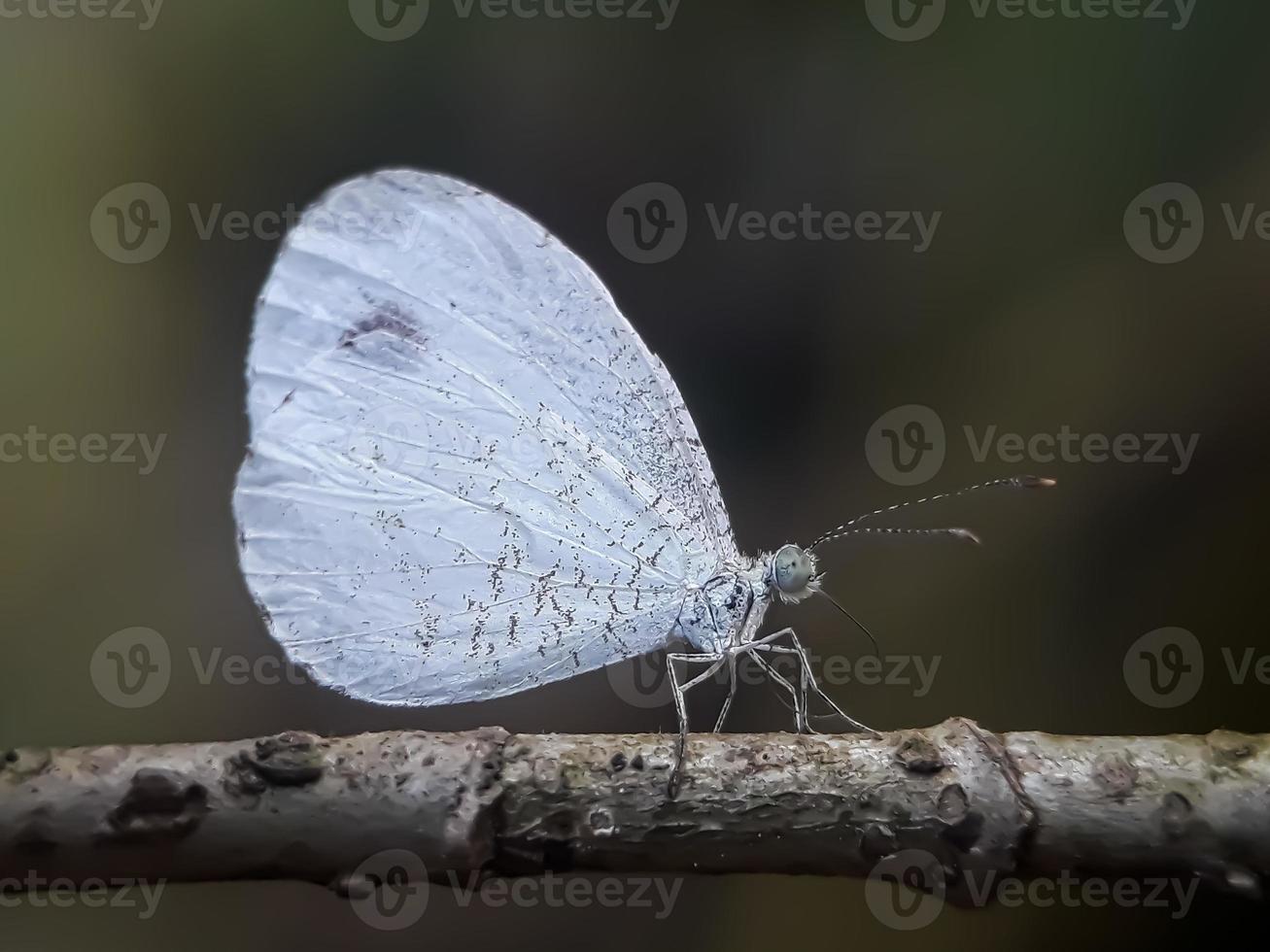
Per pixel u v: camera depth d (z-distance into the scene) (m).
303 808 0.12
